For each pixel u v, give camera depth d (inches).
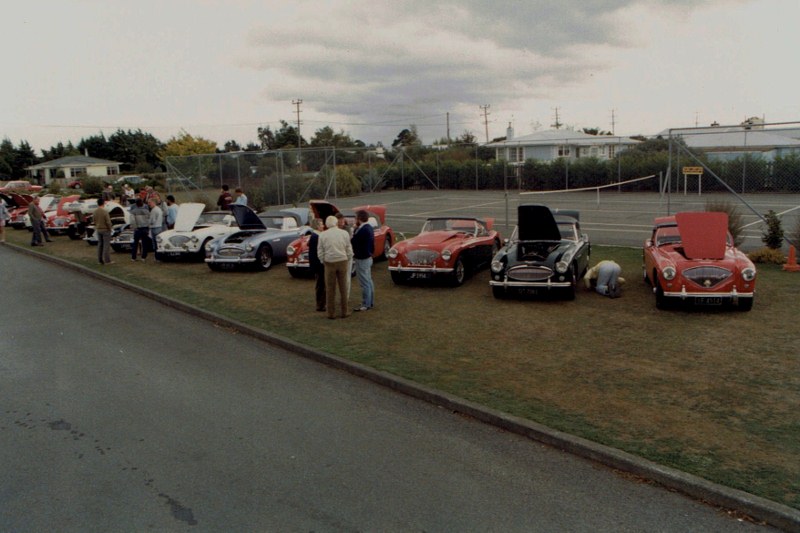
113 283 554.6
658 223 448.1
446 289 462.6
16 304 476.4
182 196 1131.9
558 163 1497.3
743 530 155.8
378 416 236.7
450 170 1668.3
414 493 177.2
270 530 160.1
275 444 213.3
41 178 3408.0
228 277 553.6
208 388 273.7
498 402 237.1
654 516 162.6
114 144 4030.5
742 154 1254.3
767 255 495.2
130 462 202.7
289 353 326.6
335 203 1161.4
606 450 193.0
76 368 308.3
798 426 207.8
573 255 412.5
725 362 274.2
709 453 189.9
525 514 164.6
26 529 164.1
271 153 1091.9
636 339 314.0
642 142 1606.8
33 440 222.8
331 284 379.9
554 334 330.3
